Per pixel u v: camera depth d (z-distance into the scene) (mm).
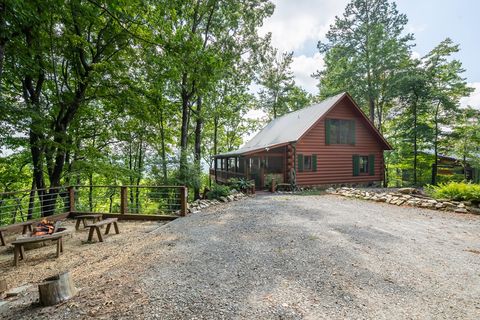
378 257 4168
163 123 17062
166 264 3926
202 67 7320
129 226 7430
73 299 2908
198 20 14070
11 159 11375
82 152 10320
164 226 6859
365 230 5797
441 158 22016
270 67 27672
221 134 30844
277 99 28953
